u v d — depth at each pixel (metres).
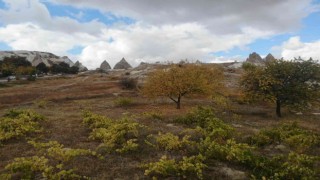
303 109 33.62
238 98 41.16
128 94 52.88
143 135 17.70
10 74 118.50
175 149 15.08
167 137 15.75
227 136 17.94
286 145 17.36
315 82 35.84
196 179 11.67
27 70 123.69
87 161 13.38
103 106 36.69
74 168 12.27
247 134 19.62
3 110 34.22
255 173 12.20
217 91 43.09
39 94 53.81
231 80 57.12
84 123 20.69
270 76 32.94
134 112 30.53
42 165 11.90
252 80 34.38
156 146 15.46
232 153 13.38
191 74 35.16
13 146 15.80
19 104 42.81
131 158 14.13
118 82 70.50
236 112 32.88
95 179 11.54
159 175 11.92
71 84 71.69
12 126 18.34
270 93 32.75
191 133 18.23
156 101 41.75
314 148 17.22
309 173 11.93
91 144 16.20
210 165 13.05
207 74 42.34
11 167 11.68
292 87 32.91
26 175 11.43
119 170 12.45
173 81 34.38
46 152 14.59
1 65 124.25
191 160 12.84
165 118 24.80
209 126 19.41
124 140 16.19
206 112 23.42
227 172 12.37
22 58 156.12
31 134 18.05
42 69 141.50
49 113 26.72
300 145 16.52
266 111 35.34
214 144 14.73
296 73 33.56
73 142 16.72
